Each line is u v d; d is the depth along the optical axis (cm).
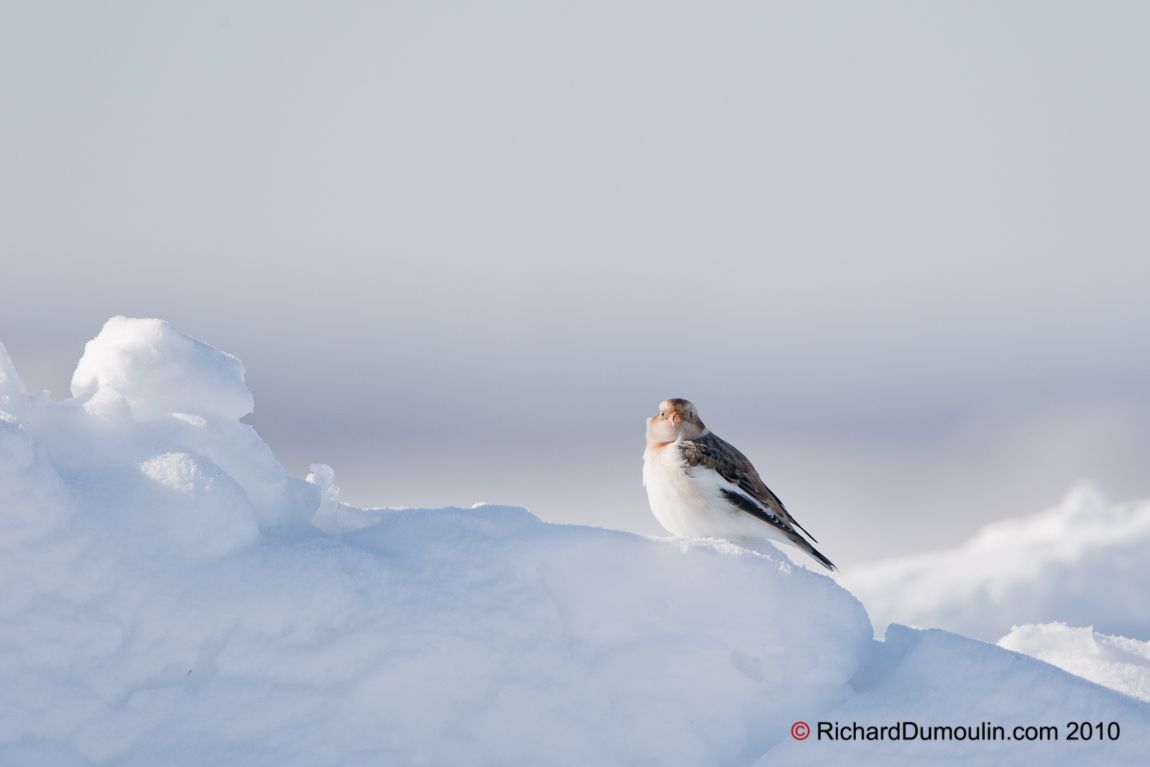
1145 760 612
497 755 621
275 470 753
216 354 759
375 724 614
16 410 668
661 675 677
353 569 668
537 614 679
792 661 707
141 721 598
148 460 675
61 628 601
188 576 639
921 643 733
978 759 632
